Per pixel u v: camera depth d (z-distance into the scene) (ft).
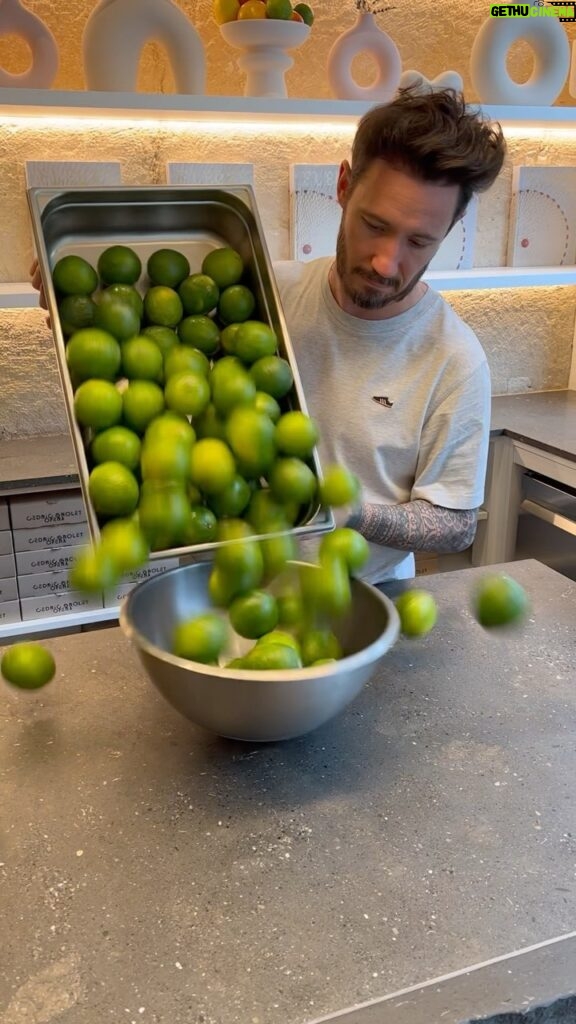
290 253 8.21
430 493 4.66
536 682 3.53
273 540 3.06
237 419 3.10
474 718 3.29
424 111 3.75
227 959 2.23
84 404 3.06
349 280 4.39
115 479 2.95
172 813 2.78
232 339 3.58
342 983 2.17
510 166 8.76
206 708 2.75
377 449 4.85
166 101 6.31
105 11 6.14
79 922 2.35
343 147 8.11
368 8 7.80
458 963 2.23
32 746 3.11
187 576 3.34
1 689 3.47
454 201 3.89
